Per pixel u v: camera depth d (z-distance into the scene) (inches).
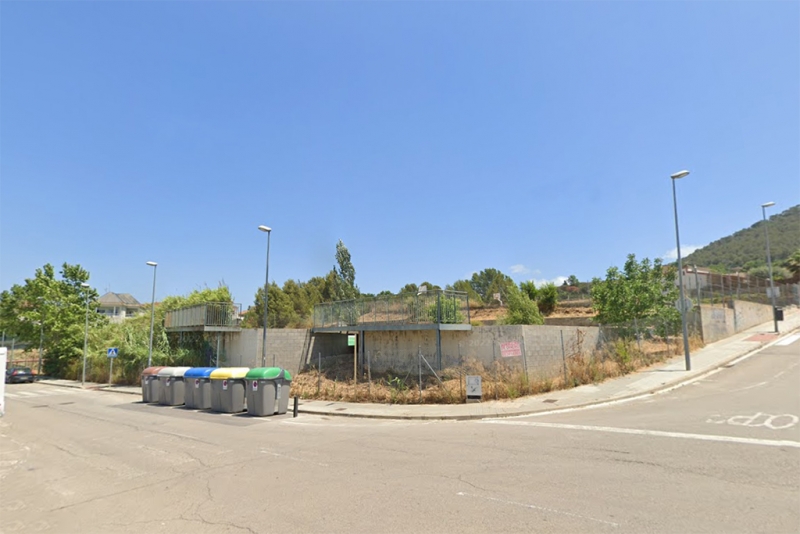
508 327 714.8
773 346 987.3
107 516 244.7
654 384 641.6
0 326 1674.5
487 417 522.3
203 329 1032.8
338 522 217.0
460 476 283.1
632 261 965.8
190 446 422.6
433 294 765.9
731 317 1256.8
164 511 247.4
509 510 222.1
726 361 837.2
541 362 729.0
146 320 1416.1
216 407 671.8
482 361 728.3
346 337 1087.6
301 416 603.5
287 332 981.8
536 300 1524.4
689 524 197.8
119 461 374.9
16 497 290.0
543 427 433.7
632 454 318.0
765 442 333.7
